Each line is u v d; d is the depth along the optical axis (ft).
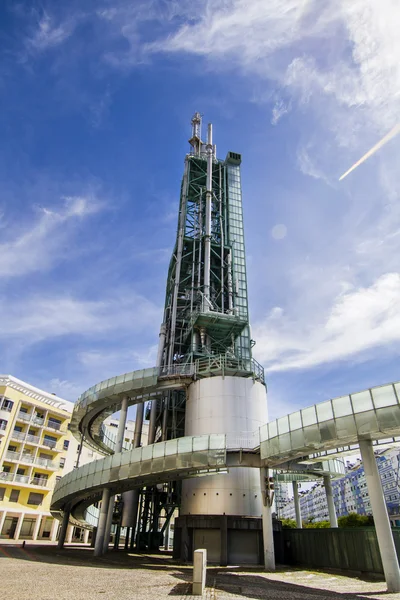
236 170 209.56
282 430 79.41
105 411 133.80
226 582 54.95
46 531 189.16
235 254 183.62
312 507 469.57
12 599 35.37
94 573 59.00
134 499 139.64
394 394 61.98
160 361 155.84
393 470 282.36
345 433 65.87
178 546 103.50
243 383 120.06
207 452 86.74
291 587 53.42
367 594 48.80
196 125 229.86
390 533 57.31
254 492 104.01
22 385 195.93
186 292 167.63
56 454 204.33
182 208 193.98
